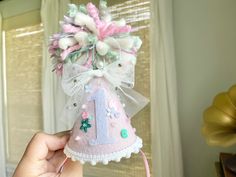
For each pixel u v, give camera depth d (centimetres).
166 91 65
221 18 63
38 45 105
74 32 25
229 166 45
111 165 83
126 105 27
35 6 105
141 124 74
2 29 117
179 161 63
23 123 112
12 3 113
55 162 29
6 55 117
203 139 65
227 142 46
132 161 78
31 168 27
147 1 73
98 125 24
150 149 73
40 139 28
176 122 63
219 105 50
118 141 23
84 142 23
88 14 25
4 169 114
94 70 25
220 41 63
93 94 25
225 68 63
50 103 91
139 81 74
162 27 65
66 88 25
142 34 74
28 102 110
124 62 25
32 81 108
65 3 87
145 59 73
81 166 30
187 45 67
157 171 67
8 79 117
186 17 67
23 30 110
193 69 66
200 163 66
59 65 26
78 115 25
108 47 24
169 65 64
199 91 66
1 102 114
